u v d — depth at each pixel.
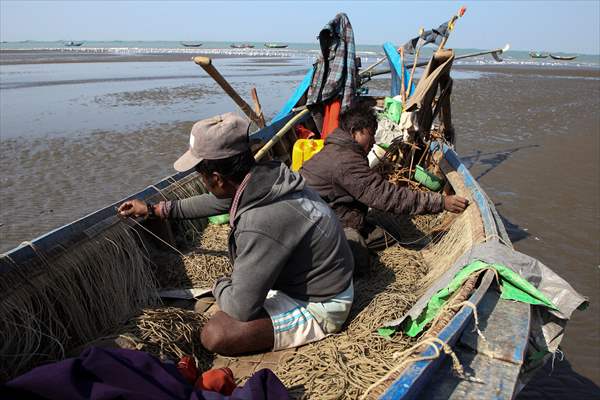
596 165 8.99
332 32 5.62
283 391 1.78
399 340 2.34
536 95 19.20
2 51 61.91
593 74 32.81
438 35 5.77
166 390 1.62
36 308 2.25
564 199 7.25
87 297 2.54
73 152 9.38
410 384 1.56
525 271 2.39
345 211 3.25
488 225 2.92
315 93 5.67
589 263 5.34
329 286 2.35
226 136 2.03
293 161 4.50
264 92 19.19
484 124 12.91
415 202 3.11
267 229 2.10
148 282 2.97
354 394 2.01
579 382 3.60
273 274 2.14
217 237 3.73
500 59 6.73
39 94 17.53
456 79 26.28
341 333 2.46
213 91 19.03
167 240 3.42
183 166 2.09
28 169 8.34
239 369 2.31
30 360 2.17
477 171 8.62
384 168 4.41
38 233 5.96
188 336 2.42
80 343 2.46
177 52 64.31
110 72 28.28
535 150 10.06
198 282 3.10
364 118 3.13
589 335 4.09
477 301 2.05
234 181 2.12
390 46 6.91
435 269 3.22
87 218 2.76
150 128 11.60
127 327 2.38
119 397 1.48
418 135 4.51
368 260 3.09
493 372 1.80
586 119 13.72
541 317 2.31
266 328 2.30
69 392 1.43
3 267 2.18
